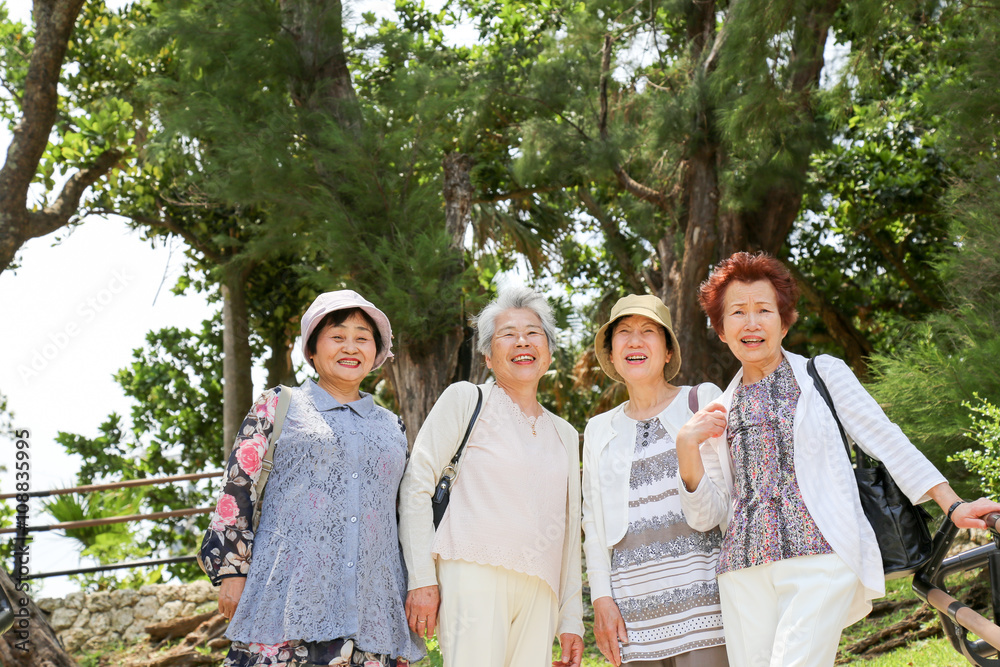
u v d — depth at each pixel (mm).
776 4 6781
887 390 5543
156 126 9547
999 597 2197
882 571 2262
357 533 2568
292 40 8141
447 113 8117
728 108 7930
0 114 11391
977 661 2336
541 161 9633
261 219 11188
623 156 9273
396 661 2621
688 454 2521
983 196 6066
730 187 8773
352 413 2785
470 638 2705
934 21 7625
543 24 13328
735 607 2443
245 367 12656
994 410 4137
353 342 2828
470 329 8078
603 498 2898
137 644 7227
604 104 9367
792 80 8320
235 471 2555
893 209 11391
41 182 9789
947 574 2396
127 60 11180
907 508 2332
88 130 9859
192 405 14852
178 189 11312
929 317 6191
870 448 2352
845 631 6285
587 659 6297
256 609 2426
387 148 7473
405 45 8531
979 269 5785
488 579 2758
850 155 11570
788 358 2619
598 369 12406
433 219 7922
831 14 7777
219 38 7957
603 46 9570
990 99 5996
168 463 14609
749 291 2609
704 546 2689
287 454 2604
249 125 7711
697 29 10156
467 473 2877
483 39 13688
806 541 2322
